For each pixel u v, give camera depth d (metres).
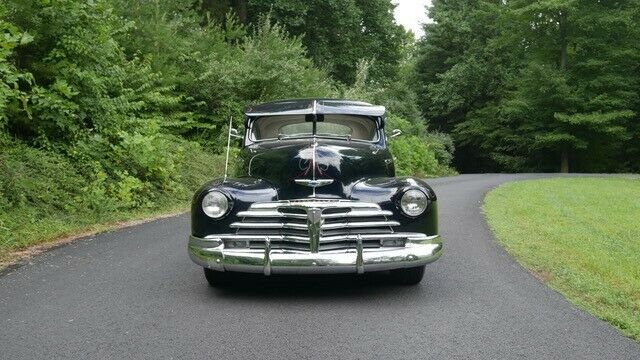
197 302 5.09
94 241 7.89
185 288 5.56
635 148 39.81
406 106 33.28
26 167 9.46
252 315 4.72
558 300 5.21
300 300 5.18
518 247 7.78
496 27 43.31
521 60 42.44
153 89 15.02
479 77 43.66
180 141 15.12
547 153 41.22
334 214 5.12
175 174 12.62
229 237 5.14
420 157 26.80
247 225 5.14
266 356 3.81
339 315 4.73
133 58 15.59
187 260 6.79
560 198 14.88
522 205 12.91
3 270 6.11
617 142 38.75
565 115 35.97
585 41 36.78
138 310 4.81
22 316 4.59
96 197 9.95
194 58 17.12
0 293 5.23
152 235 8.46
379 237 5.12
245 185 5.38
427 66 48.97
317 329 4.37
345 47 32.25
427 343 4.08
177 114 15.61
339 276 6.11
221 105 17.33
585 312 4.86
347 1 30.09
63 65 10.17
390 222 5.18
